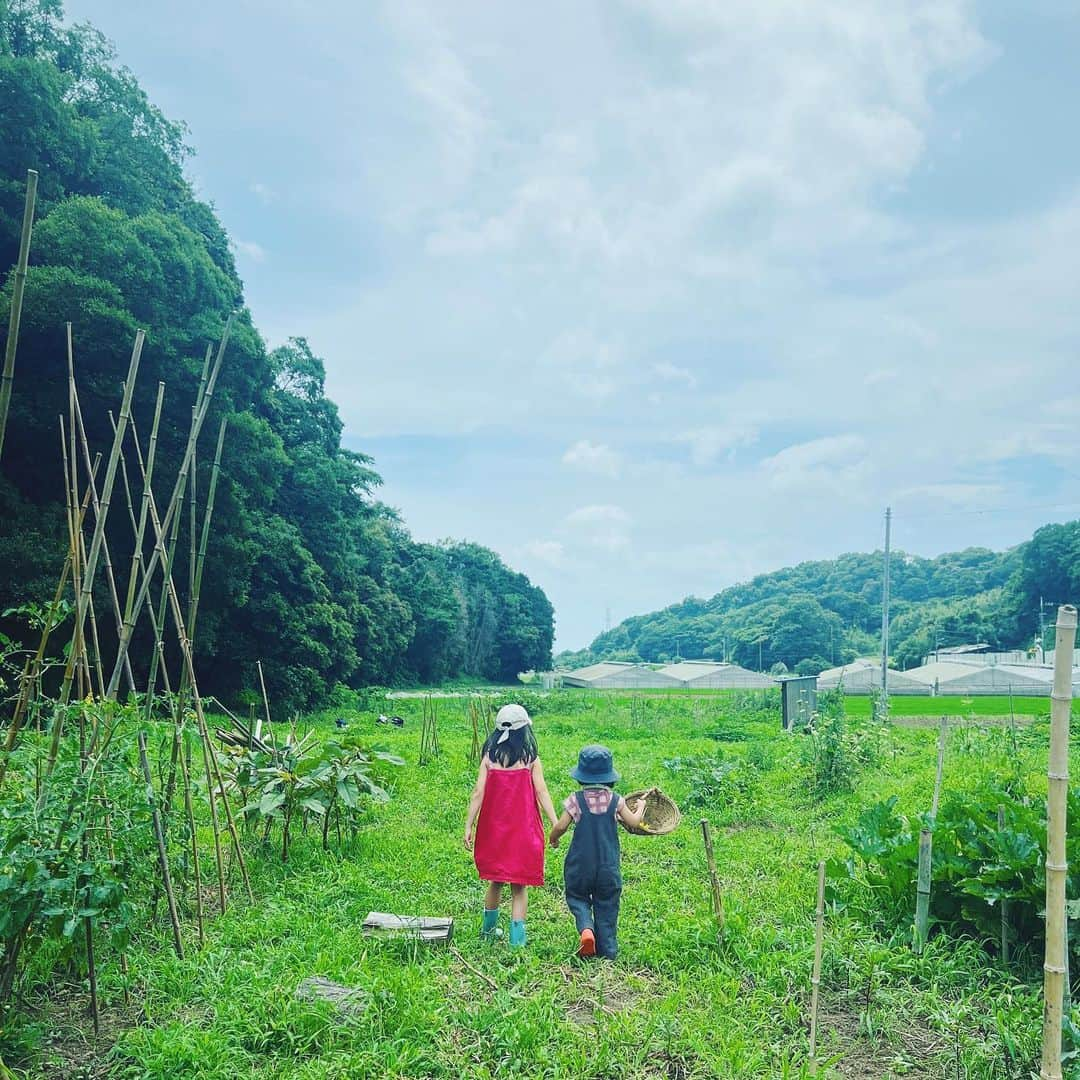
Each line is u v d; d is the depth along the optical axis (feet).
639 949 18.02
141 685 74.13
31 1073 12.84
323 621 108.68
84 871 13.61
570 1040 13.82
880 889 19.92
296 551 103.65
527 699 114.62
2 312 55.62
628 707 104.32
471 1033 14.05
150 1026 14.19
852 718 82.02
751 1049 13.55
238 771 25.22
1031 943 17.06
